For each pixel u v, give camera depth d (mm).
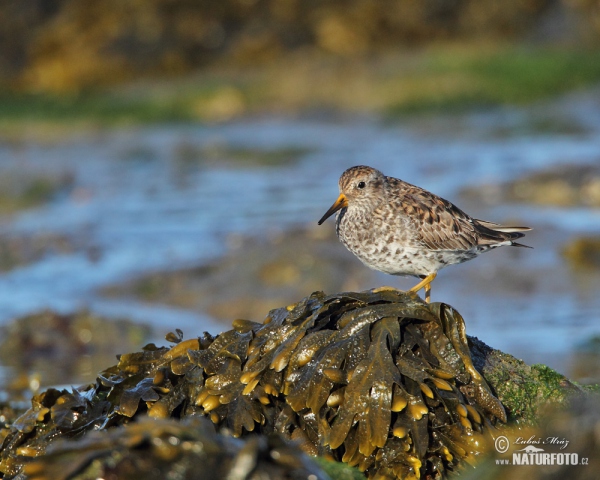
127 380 7734
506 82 33250
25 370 12438
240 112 33031
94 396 7938
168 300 15562
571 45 38531
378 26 38906
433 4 39594
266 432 7211
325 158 26469
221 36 38594
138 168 25656
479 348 7848
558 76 33531
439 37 39438
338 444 6832
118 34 37656
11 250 18344
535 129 28938
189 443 4996
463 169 23859
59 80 36438
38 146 28016
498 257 16016
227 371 7398
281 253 16359
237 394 7285
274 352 7344
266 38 38250
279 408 7258
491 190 20453
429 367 7082
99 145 28328
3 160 26219
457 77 33844
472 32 39750
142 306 15312
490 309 14414
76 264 17406
